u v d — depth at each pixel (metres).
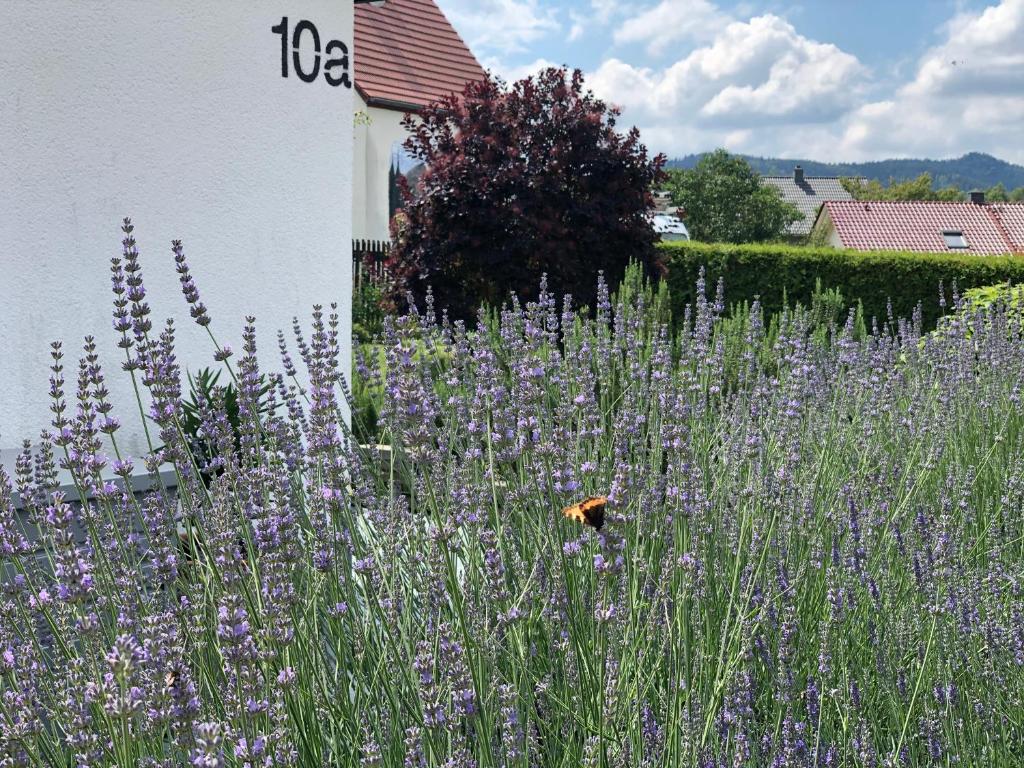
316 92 7.79
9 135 6.12
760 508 3.83
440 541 2.42
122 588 2.86
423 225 12.23
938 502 4.79
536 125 12.34
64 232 6.42
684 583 2.93
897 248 53.75
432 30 30.06
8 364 6.19
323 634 3.02
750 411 4.95
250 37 7.30
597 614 2.35
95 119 6.52
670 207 74.12
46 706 2.56
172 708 2.04
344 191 8.07
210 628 2.73
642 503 3.47
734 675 2.96
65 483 5.01
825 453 4.78
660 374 4.80
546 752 2.76
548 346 5.53
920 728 3.14
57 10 6.27
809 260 20.81
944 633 3.36
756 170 75.12
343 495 3.24
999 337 7.04
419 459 2.48
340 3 7.91
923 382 6.31
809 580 3.84
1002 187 136.75
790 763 2.85
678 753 2.61
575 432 4.39
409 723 2.68
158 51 6.79
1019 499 4.80
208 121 7.11
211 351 7.21
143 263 6.80
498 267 11.95
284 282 7.67
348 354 8.00
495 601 2.53
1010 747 3.29
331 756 2.54
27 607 2.98
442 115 12.59
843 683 3.19
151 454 3.34
